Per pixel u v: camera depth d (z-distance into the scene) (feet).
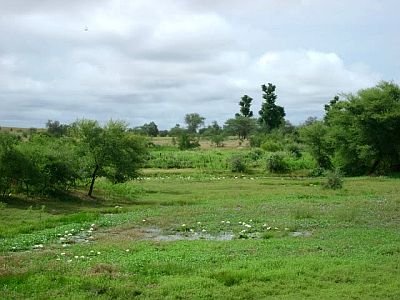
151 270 54.49
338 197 133.80
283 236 78.28
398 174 224.74
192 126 651.25
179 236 81.92
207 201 132.77
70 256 63.77
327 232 79.87
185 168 275.18
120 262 58.85
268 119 508.94
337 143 240.12
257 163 276.21
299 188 168.14
